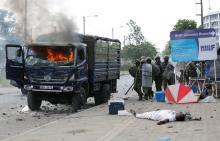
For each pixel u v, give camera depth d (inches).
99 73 880.9
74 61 771.4
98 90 901.8
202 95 845.2
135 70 935.0
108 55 939.3
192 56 901.8
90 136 465.4
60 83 768.3
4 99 1061.1
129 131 487.5
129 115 641.6
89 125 549.0
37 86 775.7
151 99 940.0
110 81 989.2
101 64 892.6
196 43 898.7
